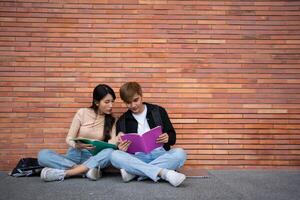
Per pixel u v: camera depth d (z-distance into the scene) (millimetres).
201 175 4414
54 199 3205
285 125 4926
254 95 4934
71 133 4395
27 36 4855
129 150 4086
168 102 4926
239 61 4945
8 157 4758
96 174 4105
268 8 4953
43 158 4164
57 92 4859
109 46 4922
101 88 4320
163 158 4012
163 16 4941
